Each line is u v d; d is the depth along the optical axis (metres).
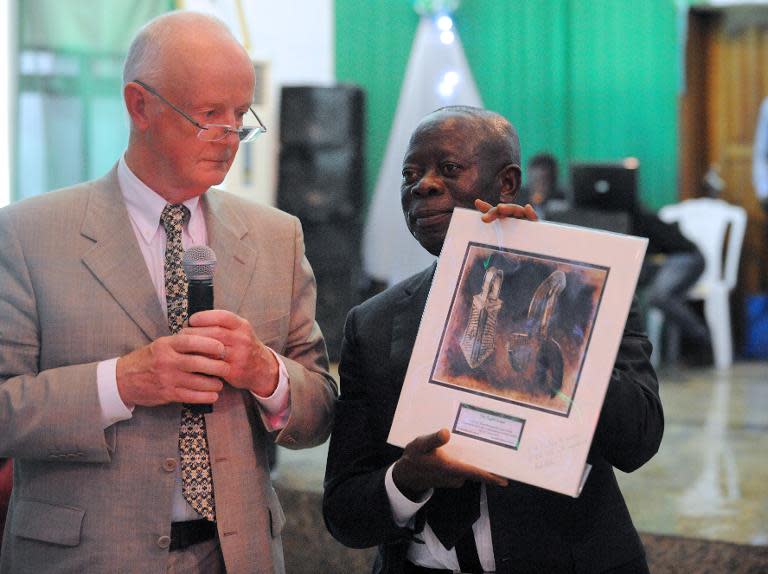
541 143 7.94
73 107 5.85
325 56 7.57
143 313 1.89
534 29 7.86
